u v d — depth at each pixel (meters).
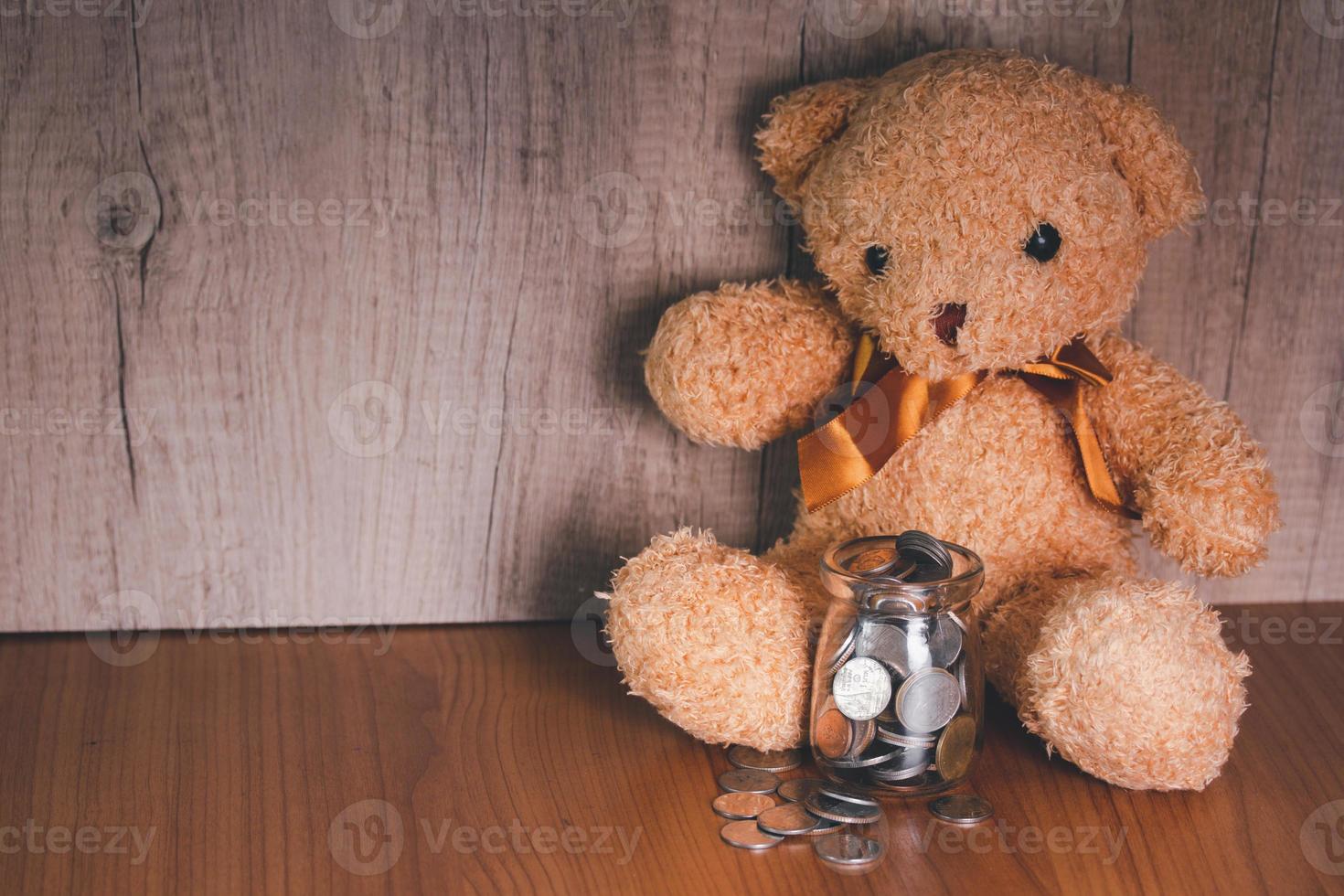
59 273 1.00
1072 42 1.01
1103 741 0.90
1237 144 1.02
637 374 1.03
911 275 0.93
